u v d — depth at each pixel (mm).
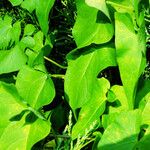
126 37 331
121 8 341
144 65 330
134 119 329
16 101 395
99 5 305
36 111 371
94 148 371
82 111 368
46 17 358
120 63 331
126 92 332
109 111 373
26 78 380
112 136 325
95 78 347
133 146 320
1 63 401
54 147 411
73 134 363
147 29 400
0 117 391
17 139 382
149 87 361
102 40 341
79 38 343
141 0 327
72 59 362
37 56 381
